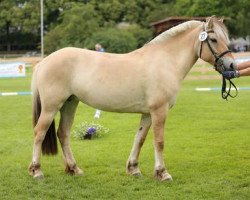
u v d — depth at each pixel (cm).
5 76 3053
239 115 1529
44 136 805
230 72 753
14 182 795
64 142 839
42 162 943
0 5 8181
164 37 793
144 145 1104
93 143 1134
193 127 1331
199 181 802
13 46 8756
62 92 789
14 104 1919
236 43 6731
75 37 6009
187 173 853
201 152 1025
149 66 773
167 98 771
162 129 779
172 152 1027
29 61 4250
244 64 786
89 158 977
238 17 5097
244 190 753
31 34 8538
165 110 775
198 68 3244
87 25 6041
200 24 792
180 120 1454
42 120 795
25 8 7975
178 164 923
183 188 761
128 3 7350
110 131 1291
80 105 1861
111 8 7325
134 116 1566
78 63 788
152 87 767
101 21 7044
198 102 1880
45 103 791
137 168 841
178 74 783
